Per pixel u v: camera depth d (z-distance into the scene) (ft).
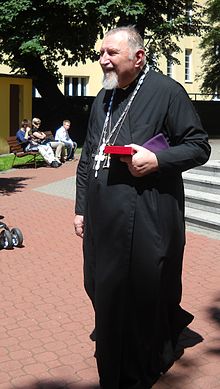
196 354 14.82
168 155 11.25
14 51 74.74
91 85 124.88
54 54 80.43
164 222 11.82
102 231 11.79
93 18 72.38
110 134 11.92
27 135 57.72
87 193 12.27
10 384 13.57
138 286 11.85
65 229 29.96
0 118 69.31
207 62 122.11
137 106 11.75
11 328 16.79
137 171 11.14
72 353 15.14
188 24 83.82
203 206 30.58
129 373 12.52
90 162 12.44
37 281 21.13
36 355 15.03
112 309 11.91
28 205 37.27
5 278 21.54
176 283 12.71
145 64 11.96
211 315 17.54
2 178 50.08
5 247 25.90
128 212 11.60
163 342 12.97
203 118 108.27
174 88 11.77
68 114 85.10
